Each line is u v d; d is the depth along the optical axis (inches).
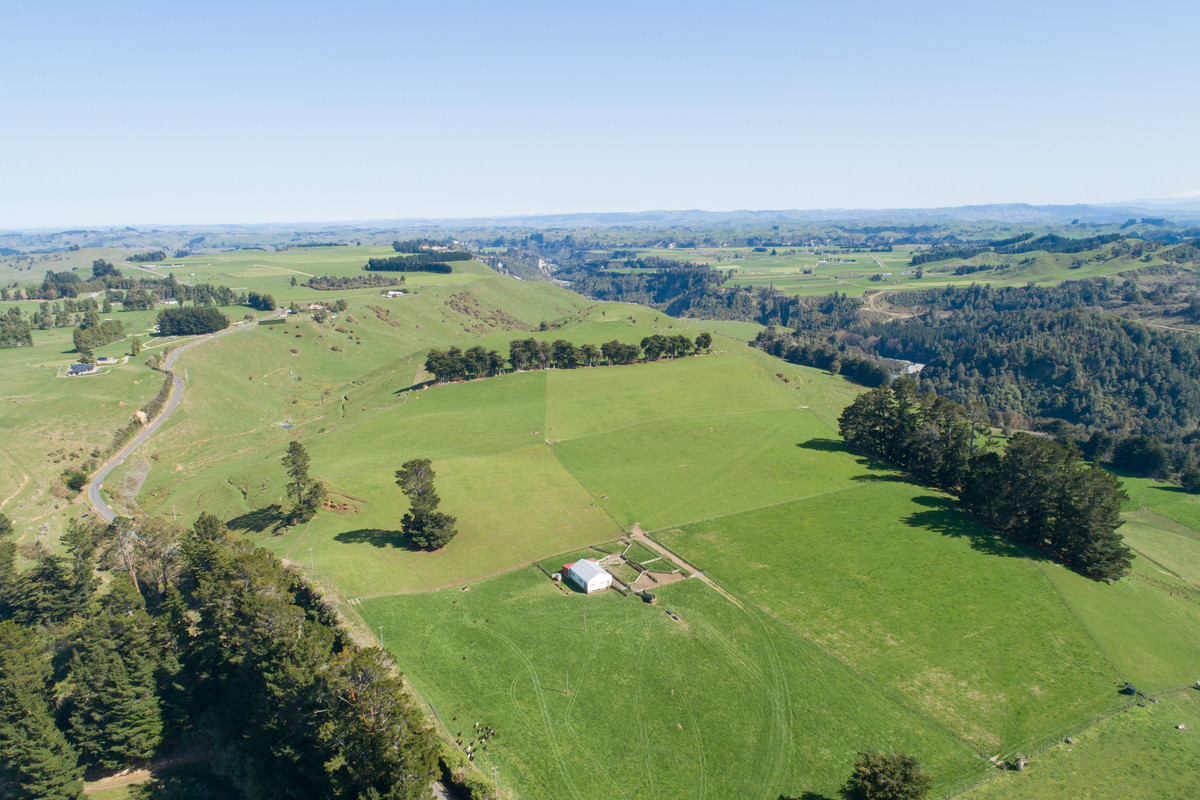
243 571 3326.8
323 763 2620.6
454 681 3107.8
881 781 2319.1
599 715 2933.1
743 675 3196.4
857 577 4047.7
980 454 5064.0
